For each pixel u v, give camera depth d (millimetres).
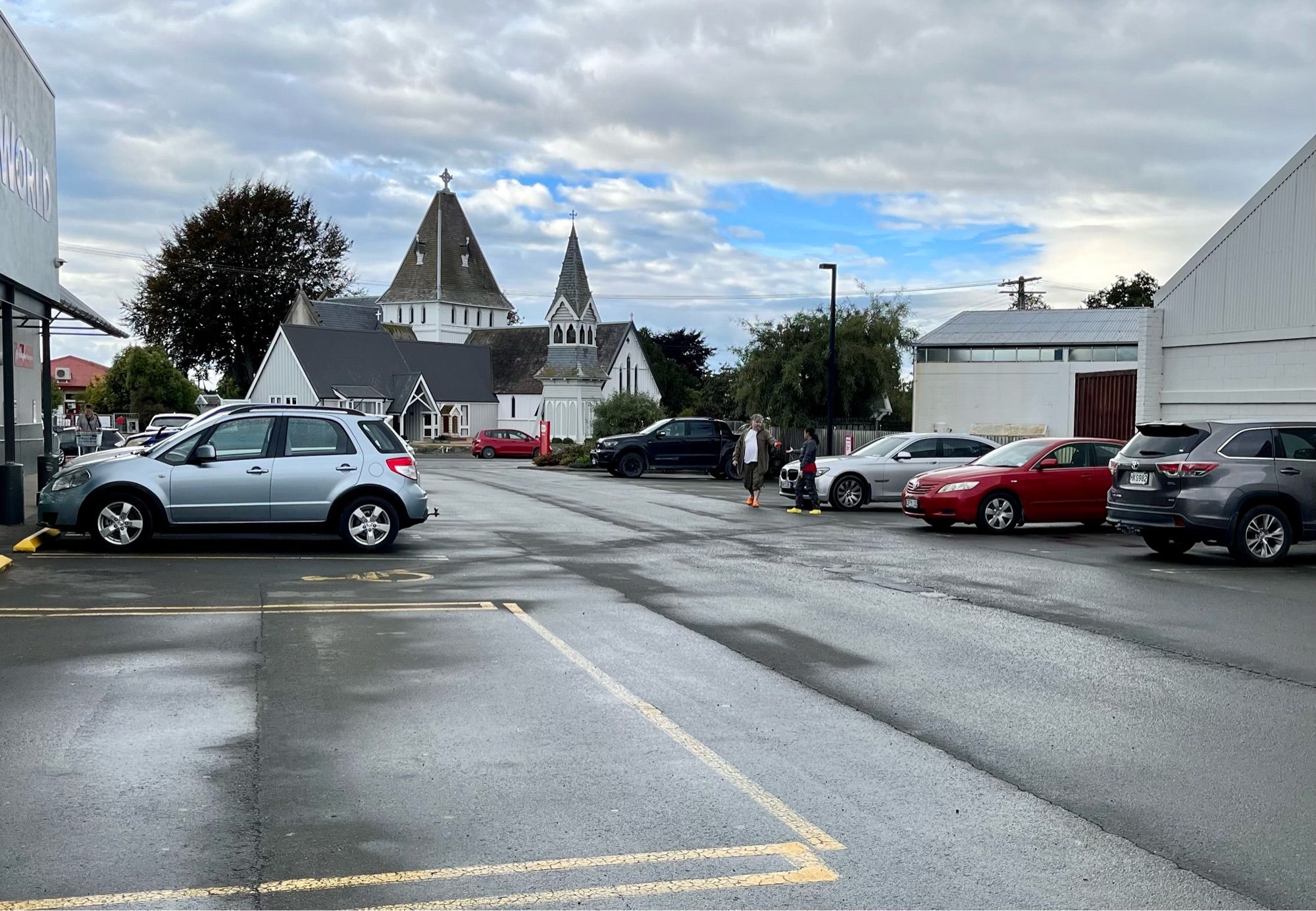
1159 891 4359
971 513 17922
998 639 9266
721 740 6293
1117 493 14805
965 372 33812
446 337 100812
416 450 68688
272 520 13992
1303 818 5160
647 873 4457
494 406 86688
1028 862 4617
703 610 10492
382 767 5730
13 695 7016
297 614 9906
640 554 14828
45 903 4113
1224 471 13930
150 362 77438
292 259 76000
